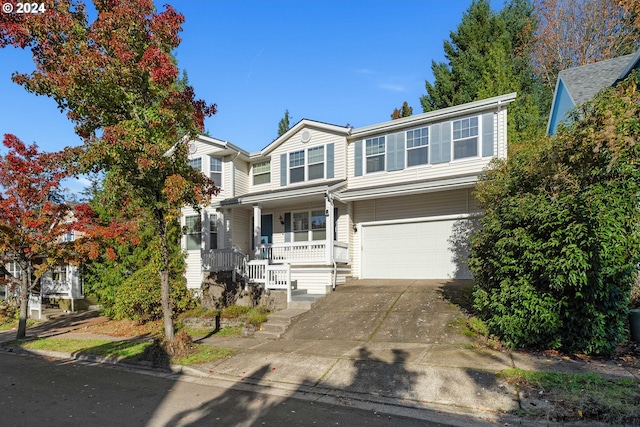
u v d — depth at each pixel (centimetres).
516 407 506
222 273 1448
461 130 1357
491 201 888
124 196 882
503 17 2844
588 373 578
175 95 822
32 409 588
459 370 632
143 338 1172
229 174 1738
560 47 2491
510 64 2452
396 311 1008
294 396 608
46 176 1222
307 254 1446
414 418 506
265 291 1272
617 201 620
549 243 667
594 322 661
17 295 1841
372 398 581
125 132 758
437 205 1377
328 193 1368
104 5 776
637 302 802
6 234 1166
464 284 1192
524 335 718
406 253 1425
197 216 1739
